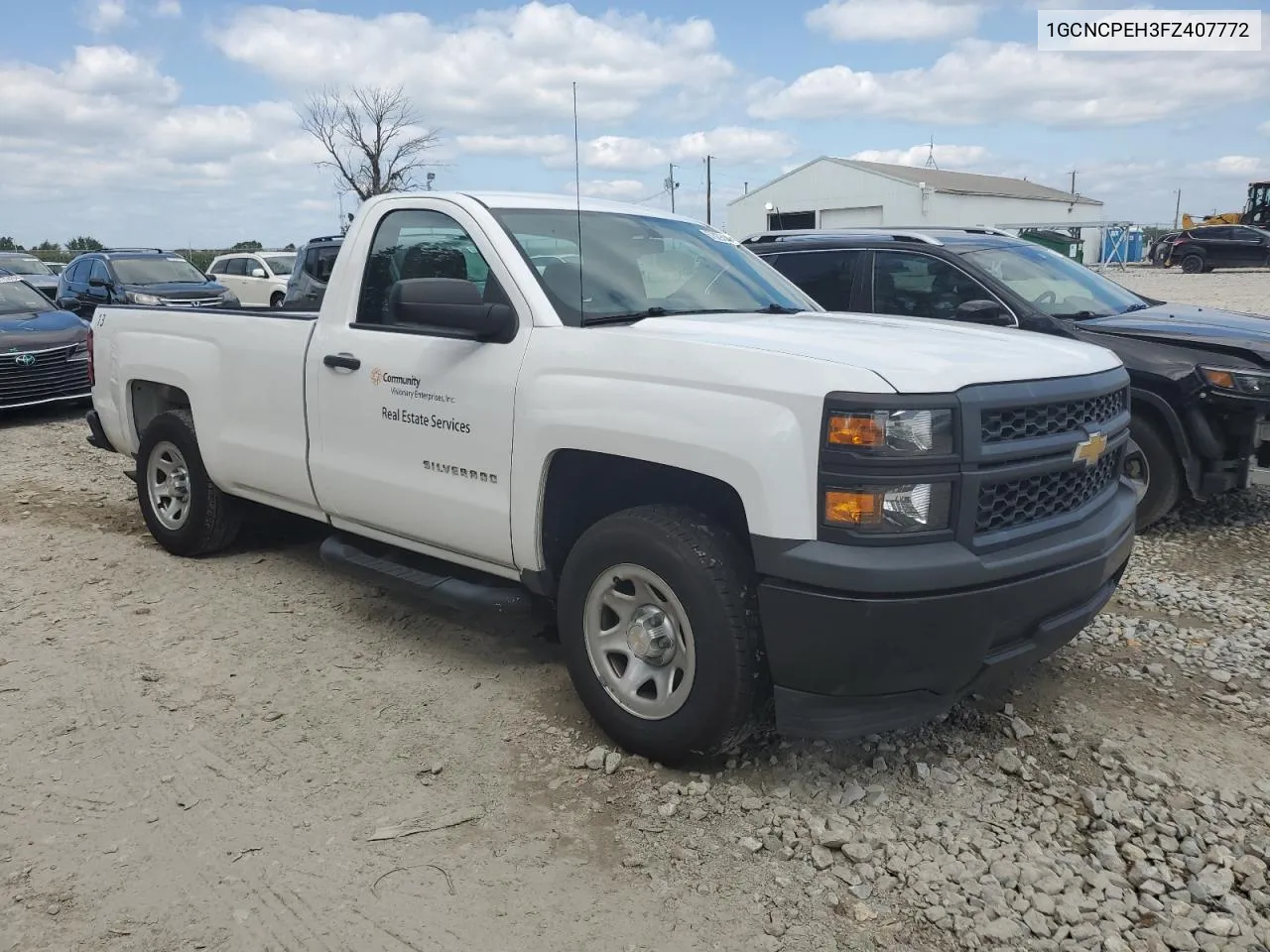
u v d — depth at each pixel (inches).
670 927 106.3
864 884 113.5
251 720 150.9
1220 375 232.5
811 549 115.5
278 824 124.3
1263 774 138.2
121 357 228.8
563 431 137.3
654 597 132.7
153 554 229.5
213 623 188.5
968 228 320.2
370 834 122.2
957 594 116.0
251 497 204.8
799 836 121.8
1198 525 257.4
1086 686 163.3
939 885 113.1
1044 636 128.8
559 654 174.2
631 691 135.8
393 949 103.0
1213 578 218.5
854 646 115.8
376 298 173.8
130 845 120.0
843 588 114.0
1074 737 146.3
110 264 684.7
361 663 170.9
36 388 431.5
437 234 164.4
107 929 105.5
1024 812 127.6
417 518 163.0
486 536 152.3
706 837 121.6
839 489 114.3
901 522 114.7
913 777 134.7
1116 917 108.5
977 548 118.7
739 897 111.1
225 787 132.3
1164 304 294.2
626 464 136.4
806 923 107.2
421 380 158.4
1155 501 246.7
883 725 122.3
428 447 158.7
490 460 148.9
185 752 141.6
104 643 179.0
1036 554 123.0
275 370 187.9
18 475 317.1
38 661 170.6
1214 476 239.0
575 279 153.9
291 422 186.1
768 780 133.7
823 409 115.0
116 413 234.2
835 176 1897.1
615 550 133.4
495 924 106.7
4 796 129.8
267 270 888.9
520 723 149.6
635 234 172.7
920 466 114.3
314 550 232.4
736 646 123.9
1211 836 123.4
